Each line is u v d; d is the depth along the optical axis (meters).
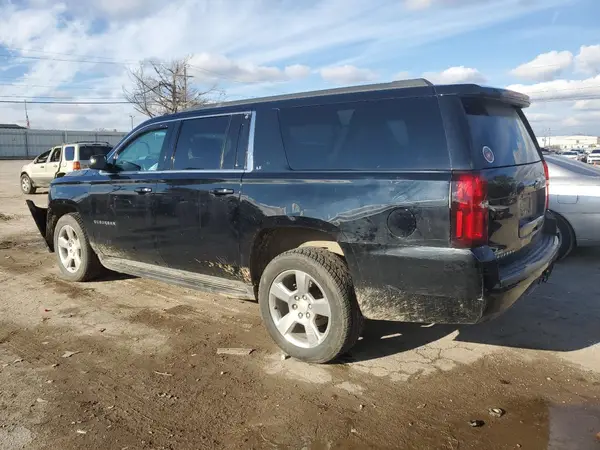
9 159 52.94
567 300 5.18
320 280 3.60
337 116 3.68
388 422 3.03
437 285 3.18
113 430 2.95
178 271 4.74
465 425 2.99
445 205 3.10
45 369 3.73
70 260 6.01
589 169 6.70
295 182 3.71
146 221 4.79
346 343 3.60
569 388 3.41
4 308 5.09
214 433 2.93
